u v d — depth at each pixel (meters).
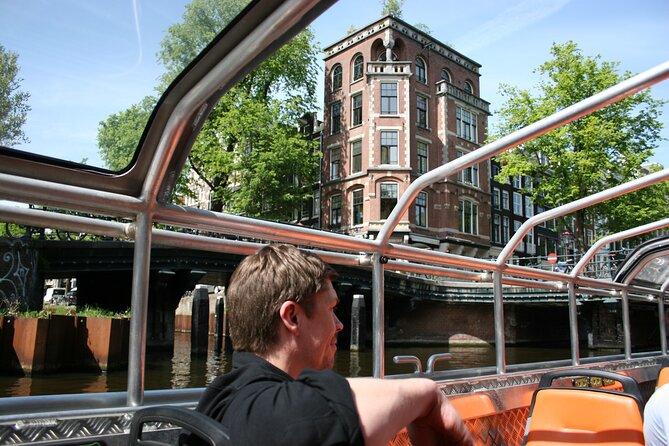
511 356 21.36
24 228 14.16
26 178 1.53
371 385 0.81
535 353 22.56
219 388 0.95
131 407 1.62
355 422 0.74
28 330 11.75
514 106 22.50
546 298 22.41
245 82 23.97
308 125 32.03
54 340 12.34
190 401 1.82
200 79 1.58
